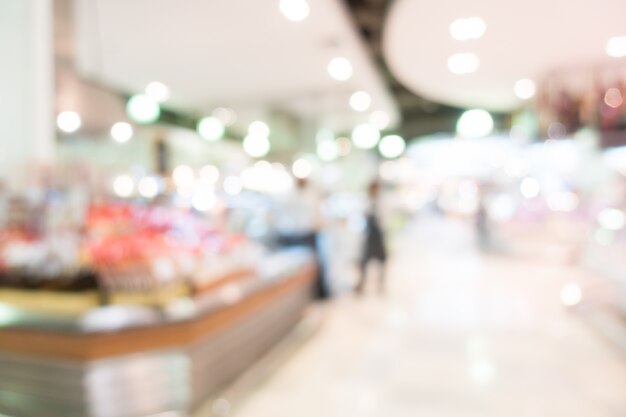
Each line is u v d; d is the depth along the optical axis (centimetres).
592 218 682
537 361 368
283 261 443
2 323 244
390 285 711
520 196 1109
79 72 374
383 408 290
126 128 523
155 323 246
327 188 837
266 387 324
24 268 269
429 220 2658
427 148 1705
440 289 673
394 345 416
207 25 477
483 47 520
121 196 406
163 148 822
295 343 411
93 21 459
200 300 276
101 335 231
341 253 722
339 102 855
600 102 517
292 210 612
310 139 938
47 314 241
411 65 662
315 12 453
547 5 398
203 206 629
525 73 600
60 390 236
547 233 963
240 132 1080
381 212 629
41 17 352
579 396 302
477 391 313
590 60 505
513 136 959
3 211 310
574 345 405
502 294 623
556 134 582
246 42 530
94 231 286
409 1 433
